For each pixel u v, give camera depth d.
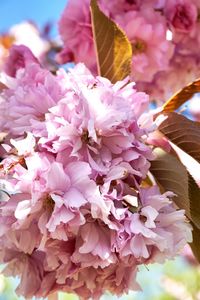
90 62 0.72
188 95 0.52
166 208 0.44
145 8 0.74
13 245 0.46
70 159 0.43
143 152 0.44
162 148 0.47
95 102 0.44
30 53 0.65
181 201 0.45
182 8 0.75
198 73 0.78
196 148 0.48
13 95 0.49
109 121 0.43
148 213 0.42
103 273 0.45
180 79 0.77
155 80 0.76
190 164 0.47
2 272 0.48
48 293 0.47
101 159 0.44
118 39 0.51
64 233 0.42
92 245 0.43
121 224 0.42
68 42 0.73
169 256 0.43
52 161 0.43
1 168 0.44
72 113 0.44
